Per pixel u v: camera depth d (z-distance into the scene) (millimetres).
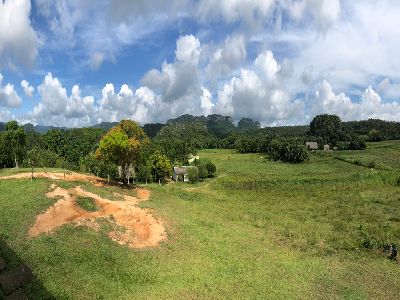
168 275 26594
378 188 73562
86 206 35500
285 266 31000
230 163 126125
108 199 40781
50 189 37094
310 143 160625
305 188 76500
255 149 164000
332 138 171750
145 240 32531
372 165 104938
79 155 93312
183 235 35625
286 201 61844
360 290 27188
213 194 68250
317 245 37594
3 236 25906
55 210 32406
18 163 68875
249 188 79812
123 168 53688
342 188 74500
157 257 29578
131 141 51188
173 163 107625
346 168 106125
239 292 25219
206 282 26188
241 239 37469
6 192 35688
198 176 93438
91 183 47281
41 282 21625
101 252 27859
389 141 172250
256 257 32531
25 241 26266
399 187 74750
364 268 31656
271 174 97750
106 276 24828
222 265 29750
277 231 42125
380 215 51031
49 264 24109
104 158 51688
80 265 25250
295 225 45219
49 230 28953
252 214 50156
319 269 30953
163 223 37344
